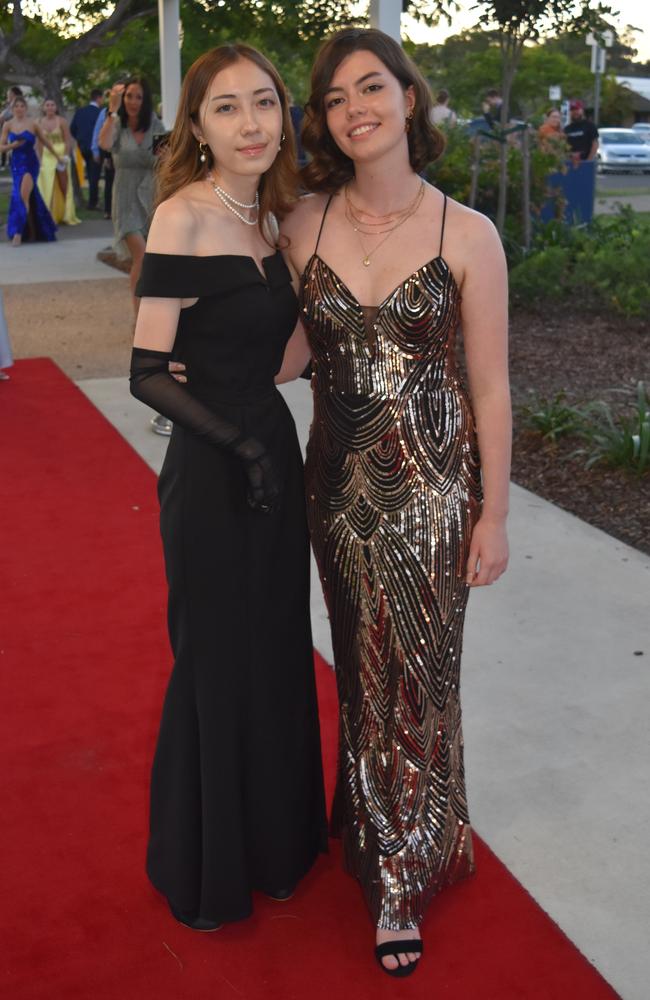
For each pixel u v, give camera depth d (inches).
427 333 88.7
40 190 623.2
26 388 284.4
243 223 90.6
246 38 710.5
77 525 193.2
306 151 92.2
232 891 97.7
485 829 112.7
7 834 112.3
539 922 99.7
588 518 194.5
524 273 369.1
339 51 86.9
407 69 87.4
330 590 97.0
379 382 89.8
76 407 266.5
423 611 94.0
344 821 106.0
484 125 501.7
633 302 351.9
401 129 87.0
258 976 94.4
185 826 97.7
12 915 101.3
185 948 97.8
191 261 87.4
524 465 221.5
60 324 371.9
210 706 94.7
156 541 186.4
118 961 96.1
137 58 1047.6
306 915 102.3
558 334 335.0
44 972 94.7
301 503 97.3
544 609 159.8
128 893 104.4
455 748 100.3
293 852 102.1
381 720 97.0
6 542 185.5
